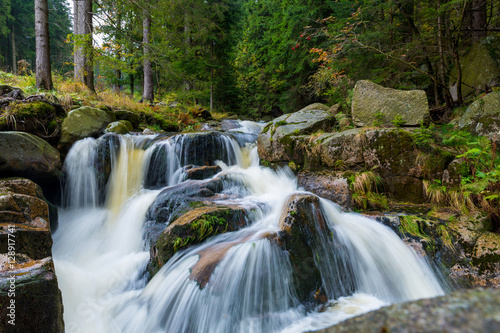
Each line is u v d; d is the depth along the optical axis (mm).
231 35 19969
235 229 3662
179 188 4785
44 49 8297
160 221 4281
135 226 4527
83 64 10148
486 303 593
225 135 7219
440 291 3111
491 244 3213
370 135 4727
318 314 2848
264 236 3094
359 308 2953
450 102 6355
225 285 2672
